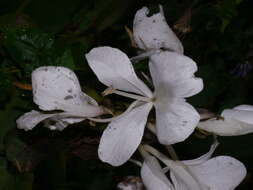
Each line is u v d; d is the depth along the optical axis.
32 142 0.17
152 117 0.16
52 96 0.14
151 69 0.14
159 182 0.15
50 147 0.17
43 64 0.17
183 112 0.14
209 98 0.20
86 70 0.17
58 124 0.15
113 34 0.20
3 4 0.18
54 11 0.18
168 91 0.14
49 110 0.15
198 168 0.16
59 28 0.18
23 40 0.17
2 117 0.17
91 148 0.17
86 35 0.19
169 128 0.14
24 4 0.18
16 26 0.17
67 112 0.15
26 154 0.17
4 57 0.17
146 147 0.16
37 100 0.14
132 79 0.15
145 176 0.15
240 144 0.20
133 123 0.15
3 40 0.17
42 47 0.17
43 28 0.18
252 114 0.15
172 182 0.16
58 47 0.17
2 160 0.17
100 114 0.15
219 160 0.16
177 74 0.14
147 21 0.16
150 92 0.15
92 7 0.19
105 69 0.15
